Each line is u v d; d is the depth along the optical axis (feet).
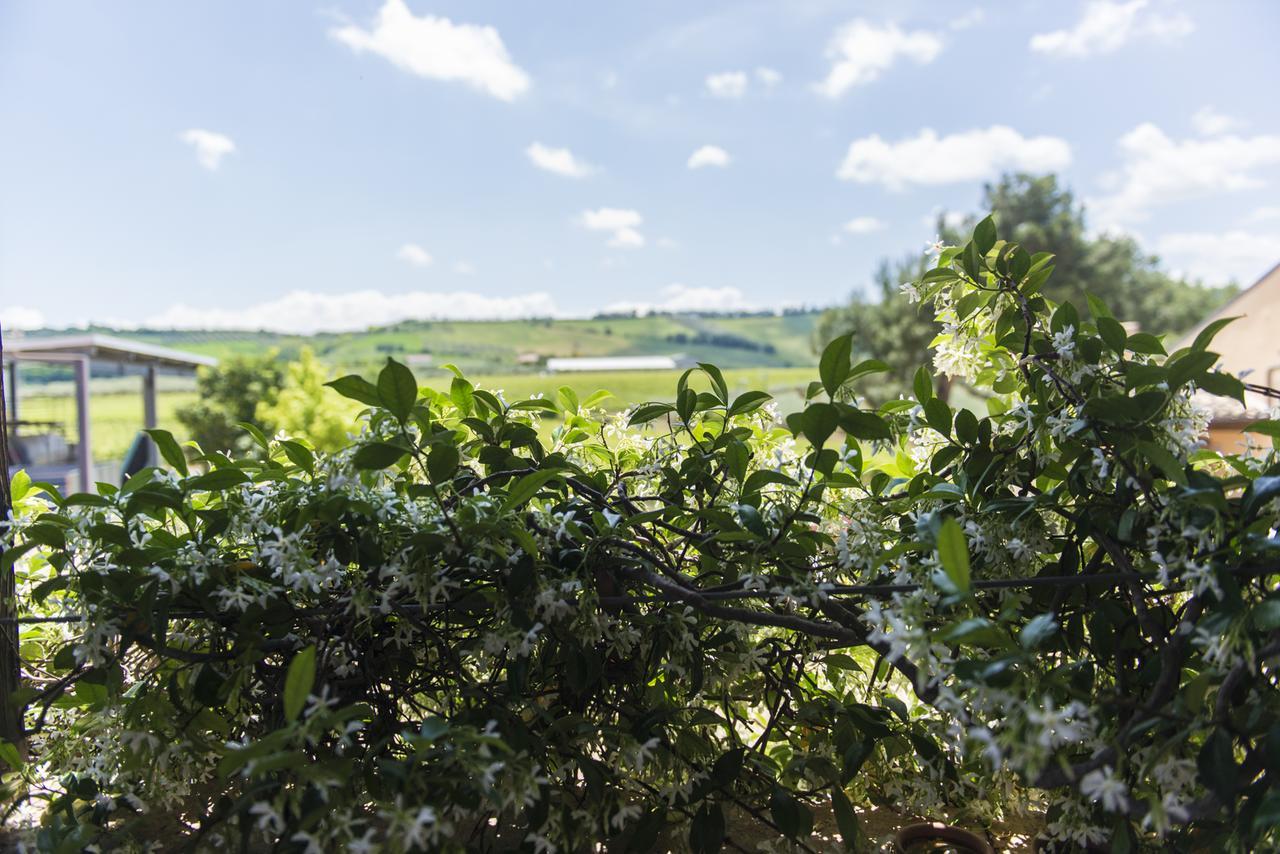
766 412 5.88
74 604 4.32
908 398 4.94
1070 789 4.13
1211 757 3.22
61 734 4.82
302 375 44.88
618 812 4.31
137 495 3.99
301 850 3.59
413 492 4.09
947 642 3.48
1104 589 4.32
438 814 3.56
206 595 4.18
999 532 4.36
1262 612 3.21
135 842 4.16
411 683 4.52
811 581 4.55
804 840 4.89
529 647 4.02
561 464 4.90
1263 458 4.41
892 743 4.91
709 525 4.95
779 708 5.34
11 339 32.73
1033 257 4.77
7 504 5.38
